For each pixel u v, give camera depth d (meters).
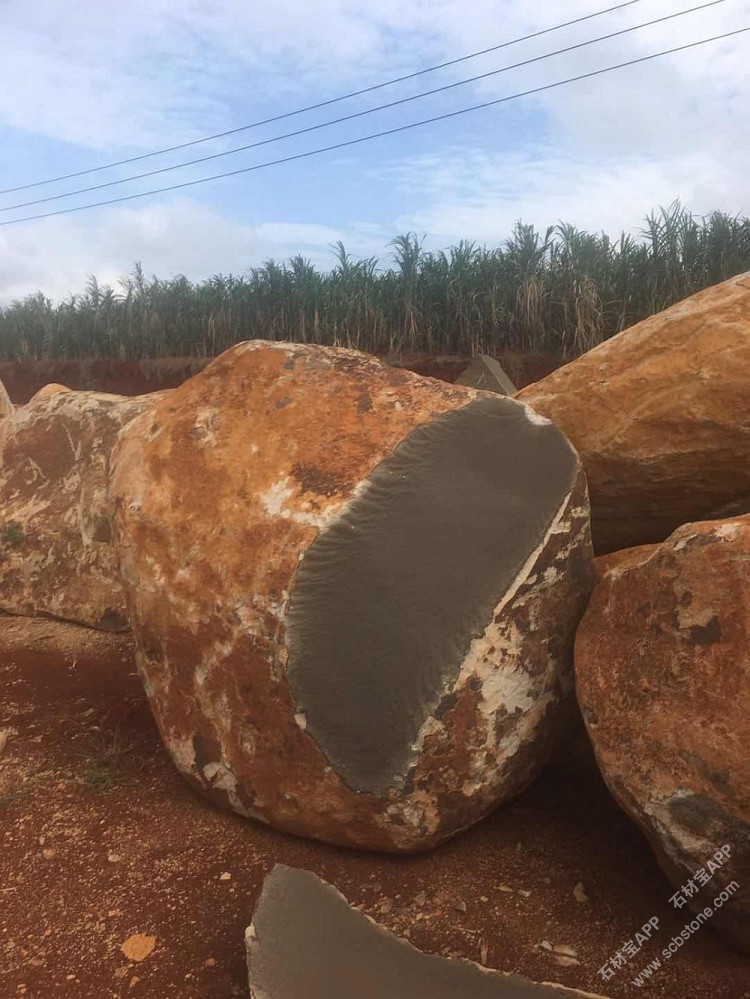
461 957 1.89
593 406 2.91
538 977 1.83
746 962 1.84
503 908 2.05
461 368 11.38
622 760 1.89
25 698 3.38
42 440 4.80
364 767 2.13
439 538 2.21
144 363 15.00
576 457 2.38
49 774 2.71
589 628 2.13
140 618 2.53
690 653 1.80
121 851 2.28
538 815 2.45
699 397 2.68
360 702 2.13
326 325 13.05
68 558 4.34
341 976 1.77
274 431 2.46
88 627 4.20
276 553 2.24
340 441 2.38
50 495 4.58
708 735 1.73
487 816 2.37
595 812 2.44
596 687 2.02
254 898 2.09
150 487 2.54
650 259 11.05
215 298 14.60
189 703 2.43
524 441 2.40
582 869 2.19
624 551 2.68
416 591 2.15
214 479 2.45
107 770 2.70
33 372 16.52
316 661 2.17
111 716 3.18
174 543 2.44
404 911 2.05
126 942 1.94
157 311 15.27
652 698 1.86
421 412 2.40
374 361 2.59
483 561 2.18
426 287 12.38
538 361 11.15
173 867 2.22
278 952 1.78
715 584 1.78
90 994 1.79
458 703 2.10
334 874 2.20
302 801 2.23
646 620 1.93
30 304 17.53
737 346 2.63
